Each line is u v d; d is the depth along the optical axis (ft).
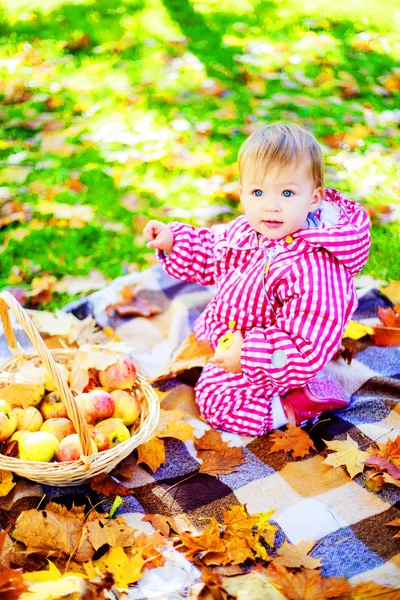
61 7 18.97
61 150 13.00
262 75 15.67
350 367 8.25
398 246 10.53
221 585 5.46
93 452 6.17
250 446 7.25
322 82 15.43
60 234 10.80
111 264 10.34
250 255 7.35
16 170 12.39
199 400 7.75
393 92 15.16
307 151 6.64
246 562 5.90
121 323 9.16
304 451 7.02
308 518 6.27
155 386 8.14
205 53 16.63
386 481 6.52
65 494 6.55
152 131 13.50
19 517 5.94
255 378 6.95
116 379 7.16
